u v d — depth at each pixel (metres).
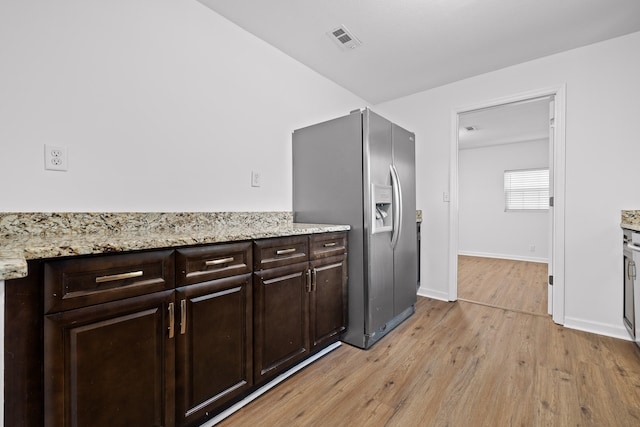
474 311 2.72
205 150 1.85
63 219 1.31
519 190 5.48
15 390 0.81
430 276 3.19
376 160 2.09
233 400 1.40
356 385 1.57
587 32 2.13
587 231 2.28
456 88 3.00
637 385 1.54
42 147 1.27
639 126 2.11
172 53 1.69
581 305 2.31
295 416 1.34
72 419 0.89
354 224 2.07
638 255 1.82
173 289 1.13
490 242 5.77
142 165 1.57
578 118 2.33
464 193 6.07
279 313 1.57
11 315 0.80
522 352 1.92
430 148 3.19
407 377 1.64
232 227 1.92
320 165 2.26
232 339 1.34
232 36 2.01
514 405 1.40
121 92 1.50
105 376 0.95
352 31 2.13
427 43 2.29
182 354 1.16
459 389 1.53
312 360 1.83
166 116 1.67
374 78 2.90
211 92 1.88
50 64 1.29
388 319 2.22
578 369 1.71
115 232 1.45
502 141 5.39
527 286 3.59
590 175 2.28
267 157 2.25
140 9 1.57
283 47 2.33
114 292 0.97
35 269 0.84
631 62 2.14
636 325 1.86
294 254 1.67
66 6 1.33
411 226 2.60
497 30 2.12
